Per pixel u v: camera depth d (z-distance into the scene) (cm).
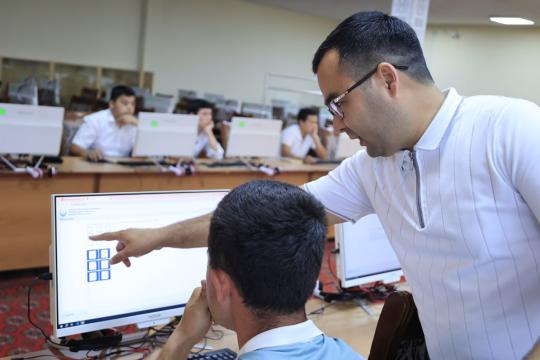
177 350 119
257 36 1076
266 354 85
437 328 126
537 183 100
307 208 89
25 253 378
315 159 575
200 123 528
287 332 87
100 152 441
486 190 110
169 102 689
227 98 1064
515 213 108
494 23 866
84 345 154
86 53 902
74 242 146
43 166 381
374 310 217
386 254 229
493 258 111
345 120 115
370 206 148
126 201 155
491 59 959
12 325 320
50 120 362
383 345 140
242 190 91
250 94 1093
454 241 116
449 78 1014
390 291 237
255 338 87
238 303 89
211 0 1006
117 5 918
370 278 224
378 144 116
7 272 399
